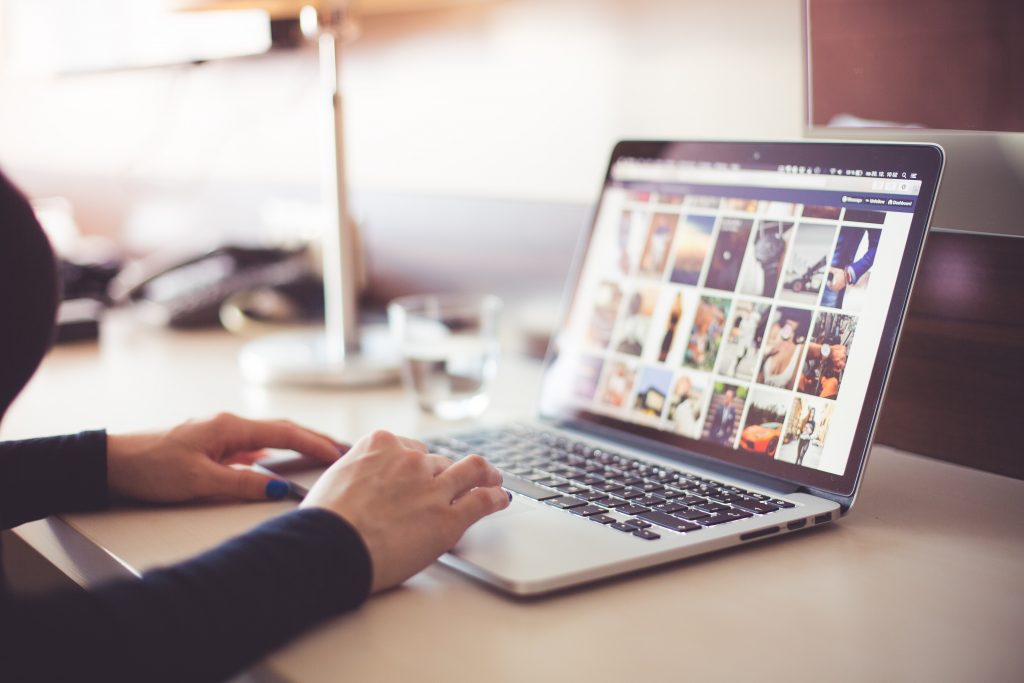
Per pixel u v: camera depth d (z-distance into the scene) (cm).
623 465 74
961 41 74
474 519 58
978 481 74
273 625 47
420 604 52
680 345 80
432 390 94
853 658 46
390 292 143
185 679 45
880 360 67
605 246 89
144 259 210
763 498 66
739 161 80
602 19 110
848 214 72
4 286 46
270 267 148
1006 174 73
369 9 136
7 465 67
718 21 98
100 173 228
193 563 49
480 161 129
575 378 87
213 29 146
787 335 73
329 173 112
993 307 75
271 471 73
